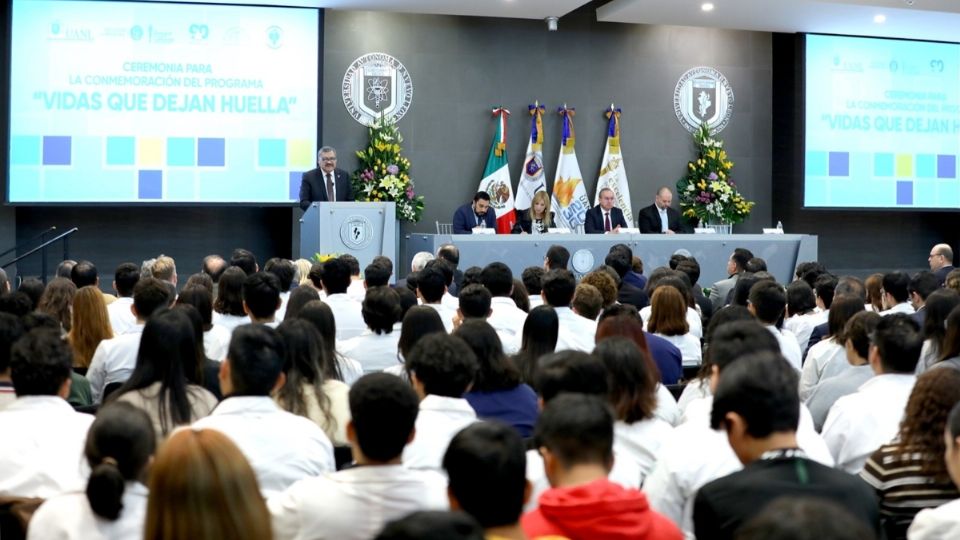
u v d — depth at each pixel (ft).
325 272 21.85
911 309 22.85
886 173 48.98
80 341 18.10
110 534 8.19
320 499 8.92
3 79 41.68
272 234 45.91
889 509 10.62
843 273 51.70
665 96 48.08
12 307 18.17
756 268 29.45
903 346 12.60
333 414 13.70
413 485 9.04
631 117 47.78
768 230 41.88
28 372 11.46
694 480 10.38
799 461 8.21
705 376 14.43
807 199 48.06
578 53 47.24
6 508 9.97
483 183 46.03
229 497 6.42
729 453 10.41
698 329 22.62
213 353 18.07
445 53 45.88
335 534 8.86
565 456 7.98
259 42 42.60
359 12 44.91
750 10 44.01
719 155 47.78
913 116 49.24
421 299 22.54
